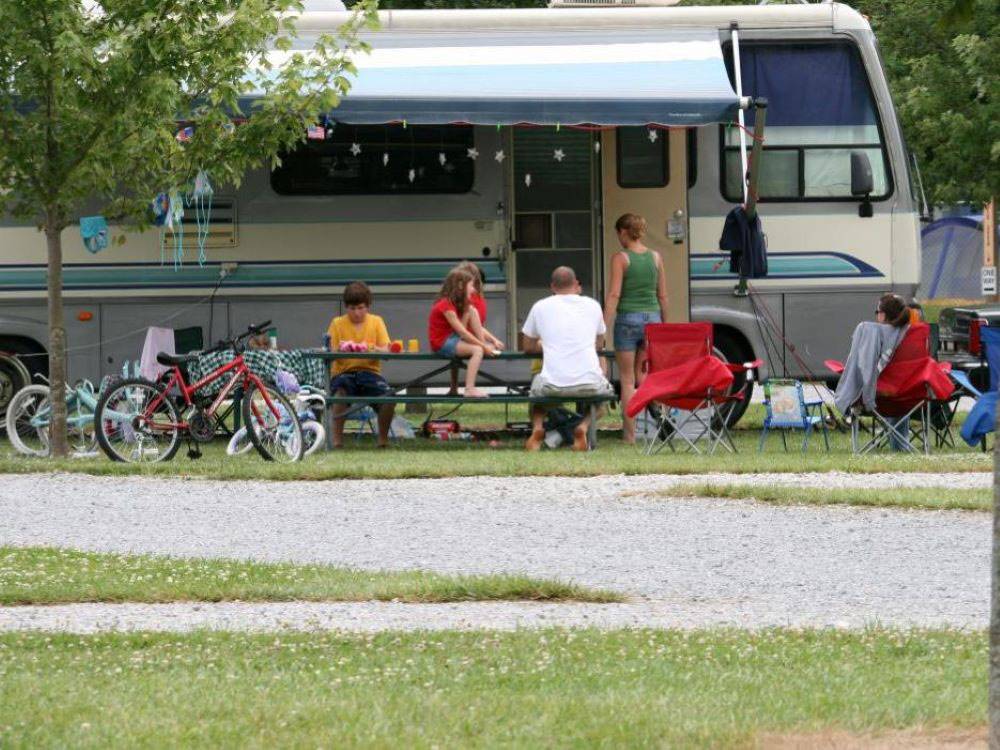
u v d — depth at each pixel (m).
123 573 29.41
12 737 18.28
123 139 47.50
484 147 56.28
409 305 56.28
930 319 114.81
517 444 53.41
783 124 56.72
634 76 51.81
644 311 52.81
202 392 47.50
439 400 49.59
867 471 43.34
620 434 57.19
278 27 48.78
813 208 56.59
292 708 19.58
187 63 47.47
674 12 56.28
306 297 55.94
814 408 57.19
